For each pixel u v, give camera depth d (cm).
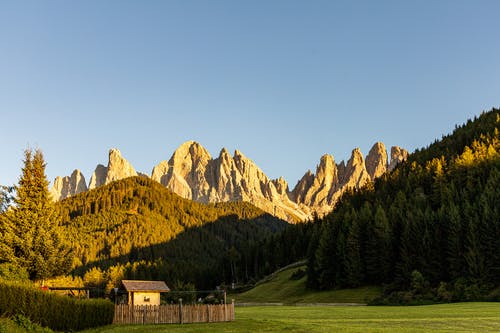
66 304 3688
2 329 2961
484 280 9400
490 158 15362
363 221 12594
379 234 11544
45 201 5506
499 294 8238
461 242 10238
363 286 11419
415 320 4456
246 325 4009
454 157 18050
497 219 9850
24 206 5338
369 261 11475
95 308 4050
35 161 5531
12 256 5059
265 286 14312
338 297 10812
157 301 7081
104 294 7338
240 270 19750
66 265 5541
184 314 4497
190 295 9919
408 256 10812
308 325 3934
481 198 11162
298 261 17675
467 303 7575
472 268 9625
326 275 12044
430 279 10338
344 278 11788
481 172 14688
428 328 3672
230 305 4738
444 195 13450
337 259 11962
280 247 19112
